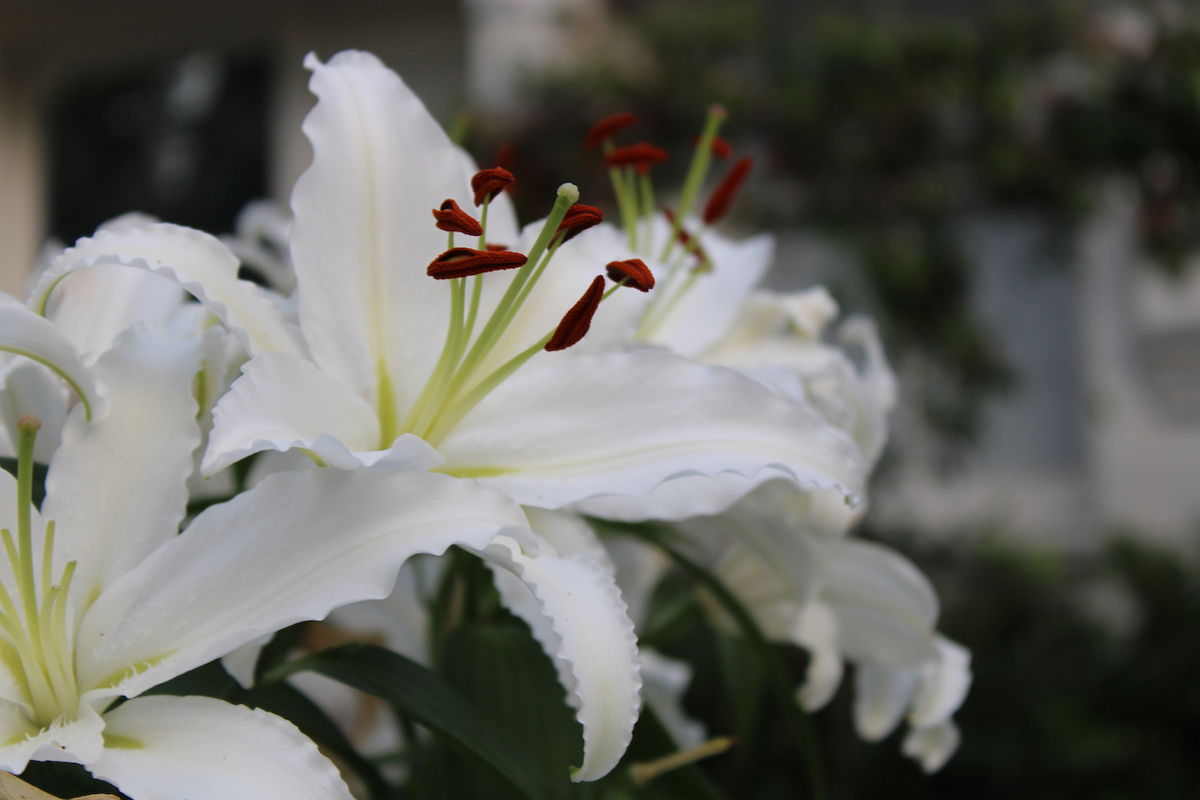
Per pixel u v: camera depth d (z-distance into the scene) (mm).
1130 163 2648
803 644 669
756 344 675
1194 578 2602
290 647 570
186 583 493
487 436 547
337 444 488
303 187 543
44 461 547
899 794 2242
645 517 551
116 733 483
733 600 612
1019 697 2391
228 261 530
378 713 715
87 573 502
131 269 572
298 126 2928
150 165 3033
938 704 662
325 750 598
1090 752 2291
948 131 2658
